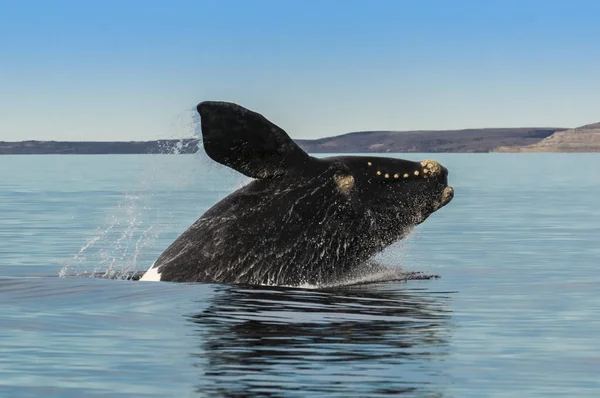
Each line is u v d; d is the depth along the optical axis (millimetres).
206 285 34531
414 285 37938
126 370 22984
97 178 193500
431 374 23062
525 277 42875
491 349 26078
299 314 29891
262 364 23500
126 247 59250
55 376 22562
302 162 36000
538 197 121125
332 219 36062
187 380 22109
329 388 21562
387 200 36781
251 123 34156
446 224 77438
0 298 32094
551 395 21609
